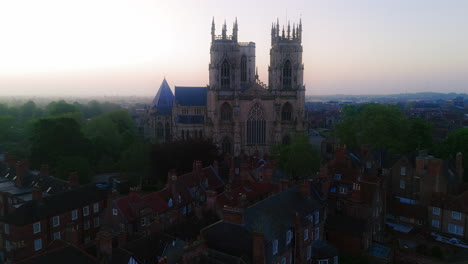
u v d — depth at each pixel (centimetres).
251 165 13412
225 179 12625
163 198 9381
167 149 13650
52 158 14588
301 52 18862
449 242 8575
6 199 10475
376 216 8781
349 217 8544
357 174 9650
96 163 17100
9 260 8412
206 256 5362
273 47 19088
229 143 18875
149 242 6525
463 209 8831
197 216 8219
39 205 8631
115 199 8531
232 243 5850
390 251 8106
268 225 6291
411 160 11175
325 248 7250
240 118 18438
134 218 8425
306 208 7544
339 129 17200
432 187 9894
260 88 18600
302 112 19100
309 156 13900
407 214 9700
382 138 14812
